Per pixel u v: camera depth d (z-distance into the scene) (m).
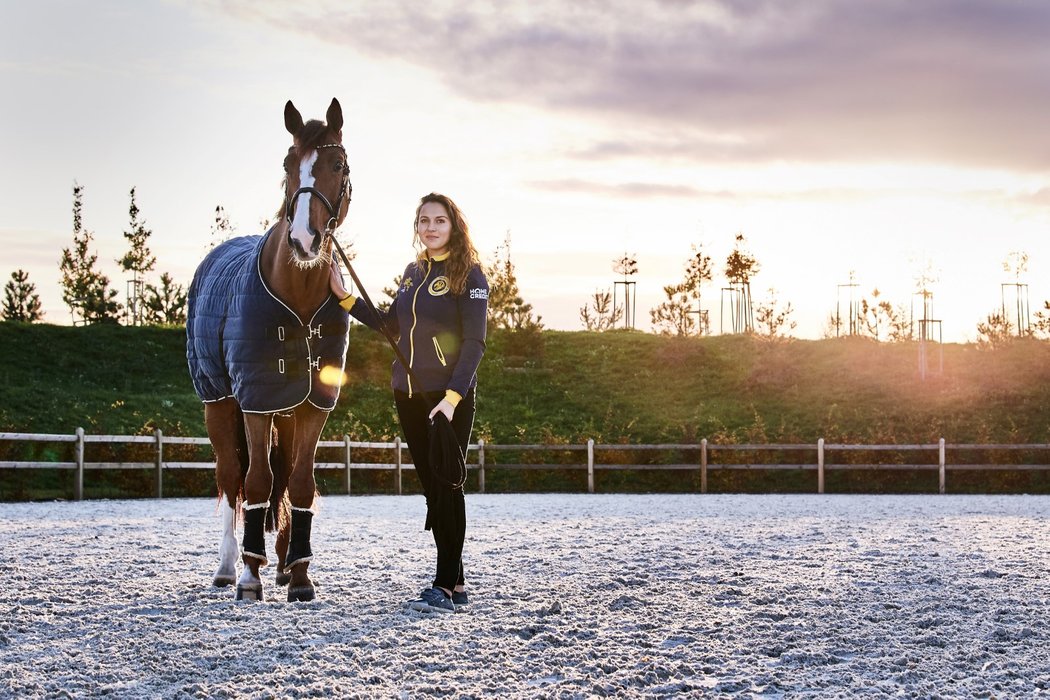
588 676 3.84
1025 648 4.38
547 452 22.84
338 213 5.28
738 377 30.19
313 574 6.64
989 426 25.47
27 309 37.94
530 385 29.59
